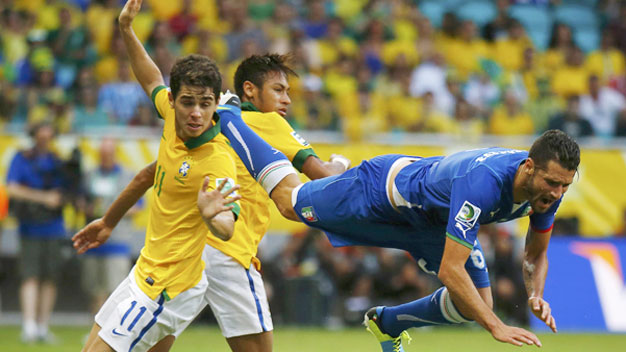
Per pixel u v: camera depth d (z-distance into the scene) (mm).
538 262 17797
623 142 48031
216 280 17938
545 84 53812
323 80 50250
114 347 15750
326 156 43281
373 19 55125
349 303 41156
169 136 16422
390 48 53969
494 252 41625
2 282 43406
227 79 47812
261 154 17969
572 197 44719
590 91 53844
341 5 57281
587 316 41969
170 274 15961
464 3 60844
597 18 62094
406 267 41562
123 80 45969
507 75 55062
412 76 52656
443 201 15805
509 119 50000
